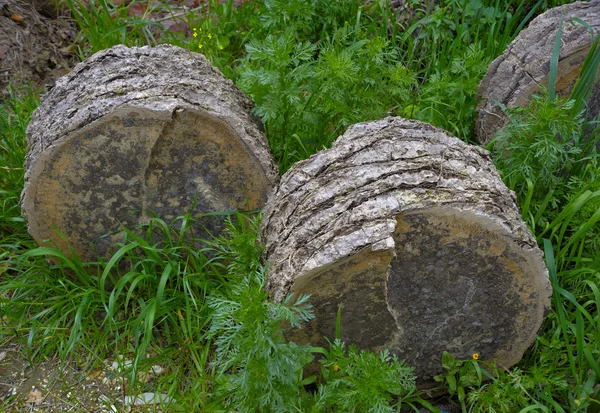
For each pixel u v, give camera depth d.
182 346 2.92
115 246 3.12
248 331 2.31
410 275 2.47
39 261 3.21
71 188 2.93
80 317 2.89
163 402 2.69
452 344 2.68
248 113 3.21
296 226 2.51
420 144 2.62
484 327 2.64
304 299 2.32
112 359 2.96
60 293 3.13
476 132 3.69
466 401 2.73
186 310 2.90
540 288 2.52
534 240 2.46
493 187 2.49
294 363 2.30
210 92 2.92
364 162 2.56
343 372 2.43
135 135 2.81
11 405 2.78
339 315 2.47
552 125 3.02
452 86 3.71
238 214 2.89
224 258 2.98
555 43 3.20
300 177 2.63
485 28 4.43
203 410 2.63
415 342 2.66
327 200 2.49
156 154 2.87
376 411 2.27
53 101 3.01
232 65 4.46
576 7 3.45
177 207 3.04
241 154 2.91
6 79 4.34
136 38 4.62
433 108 3.76
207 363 2.89
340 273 2.40
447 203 2.34
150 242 3.03
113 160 2.87
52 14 4.81
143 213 3.04
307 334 2.60
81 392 2.83
